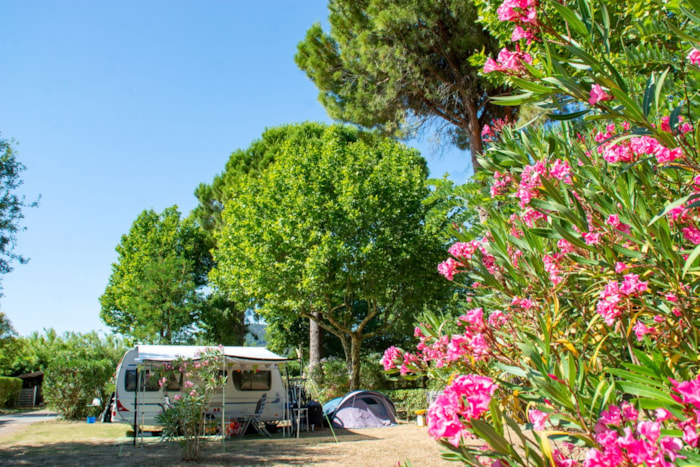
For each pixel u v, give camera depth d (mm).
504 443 1241
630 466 1180
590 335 2424
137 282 25922
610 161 2252
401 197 17547
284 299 16500
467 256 2721
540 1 2004
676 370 1815
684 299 1925
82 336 21516
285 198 17312
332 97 13969
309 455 9344
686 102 2016
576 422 1427
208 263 29547
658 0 2508
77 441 11969
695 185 2051
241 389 14141
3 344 19000
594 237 2160
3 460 9023
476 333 2234
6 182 12195
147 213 29703
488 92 10398
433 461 8383
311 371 21078
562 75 1739
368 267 16359
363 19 12352
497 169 3148
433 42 10539
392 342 27906
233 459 9000
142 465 8414
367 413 15461
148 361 12359
